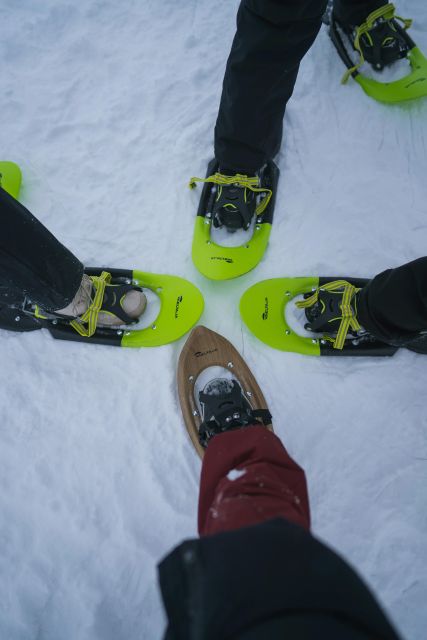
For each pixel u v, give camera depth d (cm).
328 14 188
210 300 153
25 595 119
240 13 110
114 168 173
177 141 176
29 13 204
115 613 117
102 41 197
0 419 137
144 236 161
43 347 145
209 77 186
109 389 140
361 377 141
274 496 71
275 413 138
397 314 113
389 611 117
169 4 203
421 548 123
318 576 45
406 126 176
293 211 162
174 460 132
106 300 137
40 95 187
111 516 127
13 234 96
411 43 175
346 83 182
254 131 134
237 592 45
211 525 69
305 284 148
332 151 172
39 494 129
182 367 138
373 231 159
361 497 129
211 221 158
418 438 135
